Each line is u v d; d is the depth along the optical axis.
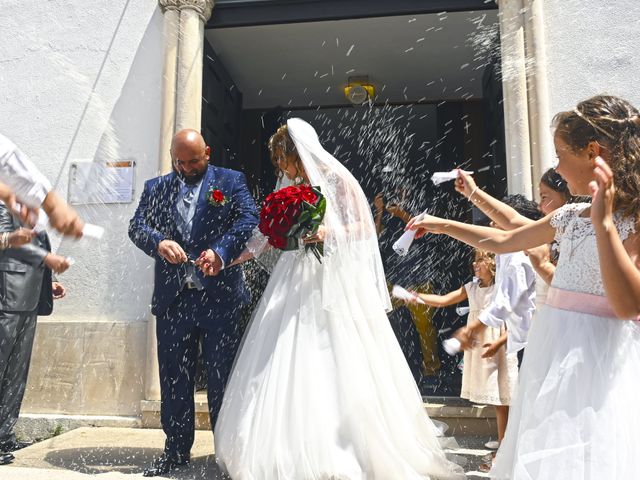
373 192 6.85
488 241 1.96
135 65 4.43
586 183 1.60
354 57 5.85
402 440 2.45
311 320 2.53
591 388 1.47
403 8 4.37
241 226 2.94
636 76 3.85
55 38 4.55
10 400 3.39
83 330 4.15
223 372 2.94
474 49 5.64
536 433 1.50
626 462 1.39
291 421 2.33
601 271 1.39
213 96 5.06
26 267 3.33
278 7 4.48
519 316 2.66
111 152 4.36
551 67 3.92
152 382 3.99
